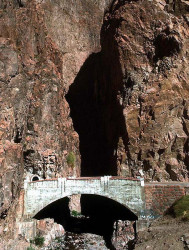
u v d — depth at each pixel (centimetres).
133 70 5347
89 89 6850
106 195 3625
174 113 4794
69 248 3356
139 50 5406
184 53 5066
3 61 3525
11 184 3034
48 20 6506
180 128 4681
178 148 4594
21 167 3572
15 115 3588
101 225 4559
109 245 3516
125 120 4988
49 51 5306
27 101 4144
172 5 5494
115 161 5028
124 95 5259
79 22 7019
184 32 5184
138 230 3431
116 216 4812
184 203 3419
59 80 5144
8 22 3978
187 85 4888
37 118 4378
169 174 4528
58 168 4488
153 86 5025
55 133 4644
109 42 6050
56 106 4816
